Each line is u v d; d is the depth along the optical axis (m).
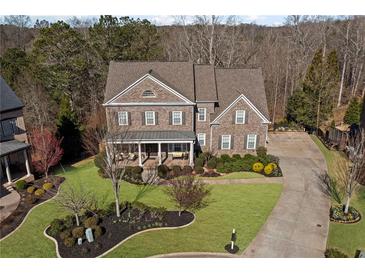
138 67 33.91
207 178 28.98
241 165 30.14
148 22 52.38
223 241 19.77
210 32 52.91
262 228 21.17
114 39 48.34
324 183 27.70
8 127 28.53
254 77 35.28
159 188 27.16
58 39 43.97
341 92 56.06
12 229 21.34
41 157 30.52
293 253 18.69
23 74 47.12
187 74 33.47
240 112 32.28
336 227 21.34
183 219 22.06
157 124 32.09
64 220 21.58
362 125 35.44
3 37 81.69
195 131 33.50
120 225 21.28
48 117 44.81
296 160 33.12
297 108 44.34
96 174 30.52
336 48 64.81
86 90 51.12
